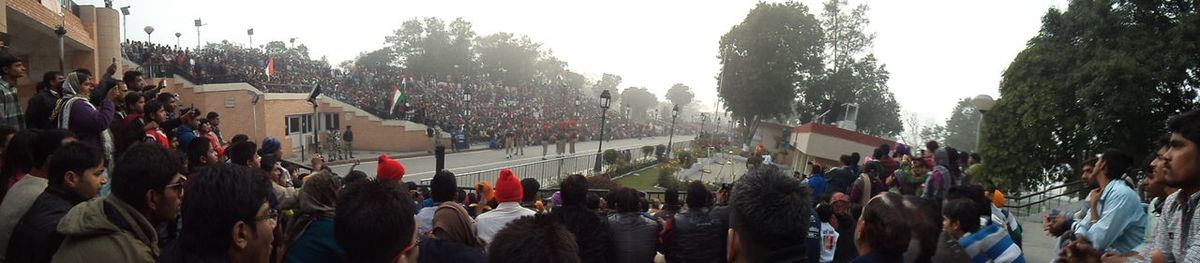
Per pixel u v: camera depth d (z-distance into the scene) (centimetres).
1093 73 1925
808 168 2466
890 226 251
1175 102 1973
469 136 4125
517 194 511
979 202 470
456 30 7369
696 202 512
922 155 1046
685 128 10262
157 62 2906
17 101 641
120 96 715
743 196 256
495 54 8038
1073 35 2166
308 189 321
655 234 528
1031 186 2191
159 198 279
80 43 1817
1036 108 2097
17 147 353
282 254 316
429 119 3769
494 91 6131
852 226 600
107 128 597
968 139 6469
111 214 264
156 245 283
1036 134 2108
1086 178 513
